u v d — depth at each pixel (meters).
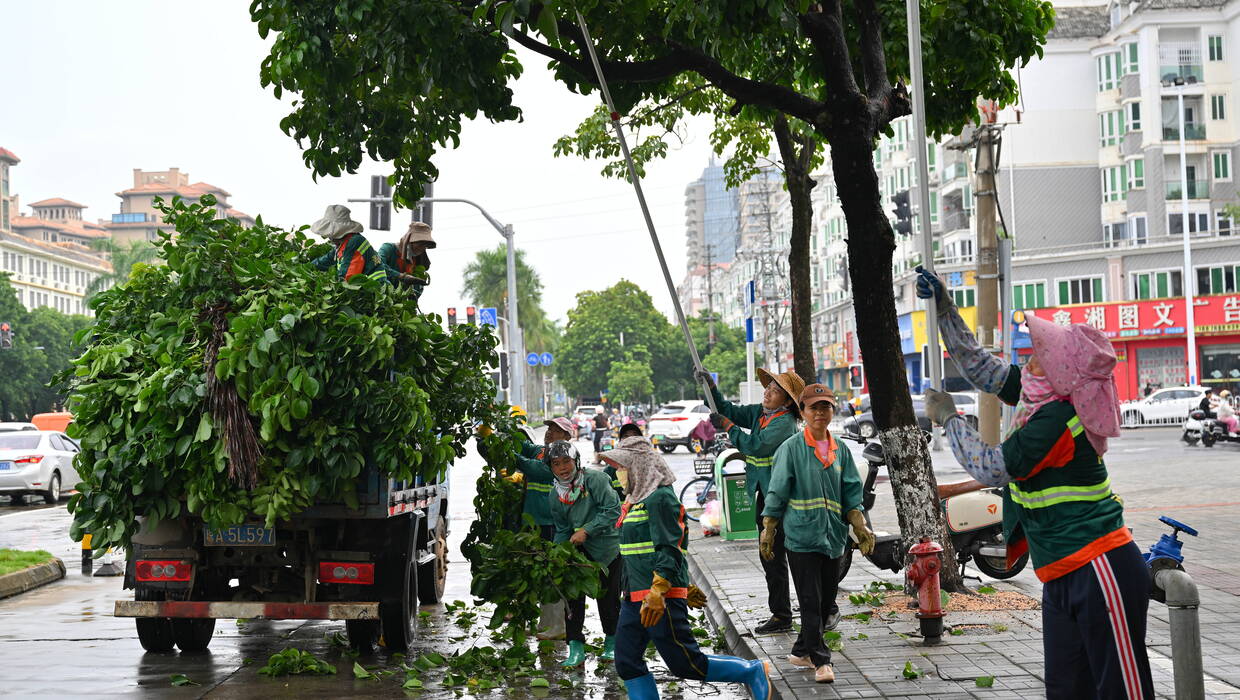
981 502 10.44
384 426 7.78
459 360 9.25
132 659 8.84
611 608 8.46
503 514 9.51
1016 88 10.63
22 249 124.88
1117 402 4.50
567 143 18.19
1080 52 57.38
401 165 10.30
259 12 8.93
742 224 133.25
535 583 8.15
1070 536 4.47
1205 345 50.94
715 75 9.14
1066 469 4.50
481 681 7.68
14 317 83.88
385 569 8.54
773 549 8.52
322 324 7.79
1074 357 4.45
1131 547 4.48
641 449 6.16
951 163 58.28
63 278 137.00
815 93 11.91
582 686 7.75
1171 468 23.75
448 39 8.61
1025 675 6.80
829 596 7.48
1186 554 11.55
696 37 8.98
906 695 6.44
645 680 6.14
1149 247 51.97
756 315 69.00
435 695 7.46
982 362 4.99
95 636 9.98
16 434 26.05
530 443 9.91
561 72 10.04
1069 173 57.38
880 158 67.81
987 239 15.96
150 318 8.52
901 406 9.12
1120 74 56.03
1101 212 56.97
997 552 10.40
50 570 14.09
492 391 9.32
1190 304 47.84
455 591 12.36
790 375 8.30
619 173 18.12
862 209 8.86
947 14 9.75
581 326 114.69
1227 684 6.28
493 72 9.22
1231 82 54.50
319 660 8.77
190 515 8.31
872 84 9.26
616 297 115.12
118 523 7.86
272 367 7.62
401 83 9.34
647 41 9.72
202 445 7.72
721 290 153.25
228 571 8.73
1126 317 51.75
